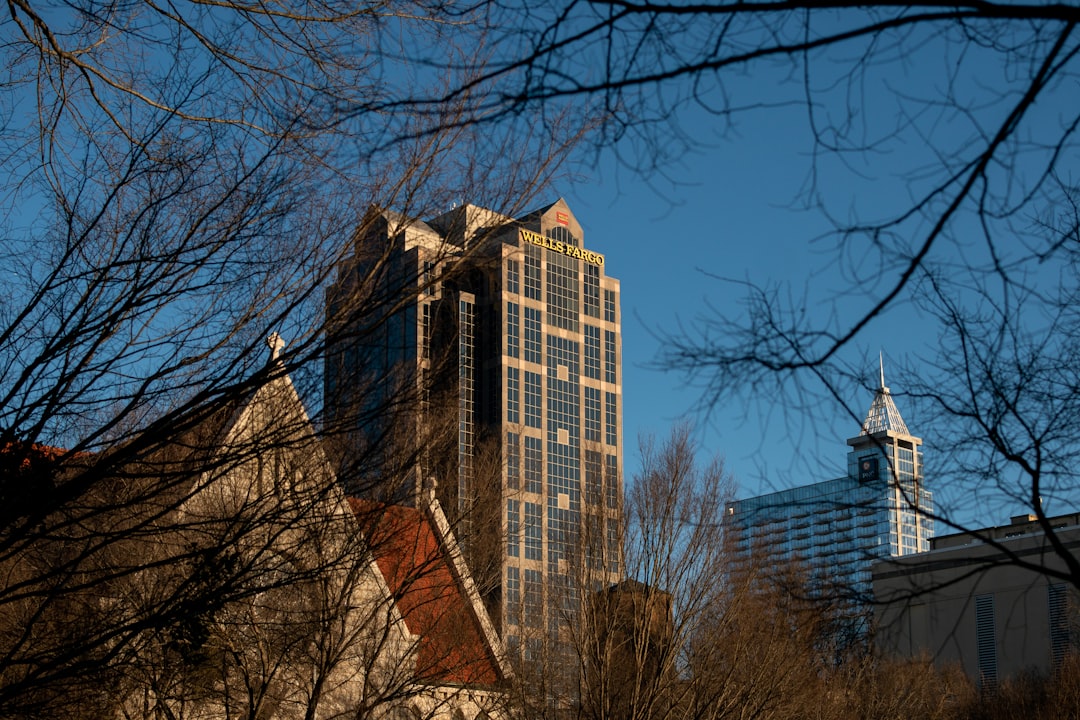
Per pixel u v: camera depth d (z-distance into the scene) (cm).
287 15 1487
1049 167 825
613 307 19100
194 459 1465
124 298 1446
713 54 808
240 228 1466
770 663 3903
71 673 1440
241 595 1520
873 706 4306
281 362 1377
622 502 4094
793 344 901
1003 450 1030
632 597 3941
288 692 3141
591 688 3831
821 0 738
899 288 833
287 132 1462
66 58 1454
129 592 1812
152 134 1498
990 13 719
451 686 3666
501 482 3528
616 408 18588
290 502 1841
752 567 3962
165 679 2303
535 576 4109
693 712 3828
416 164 1476
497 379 17312
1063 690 5866
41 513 1338
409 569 3142
